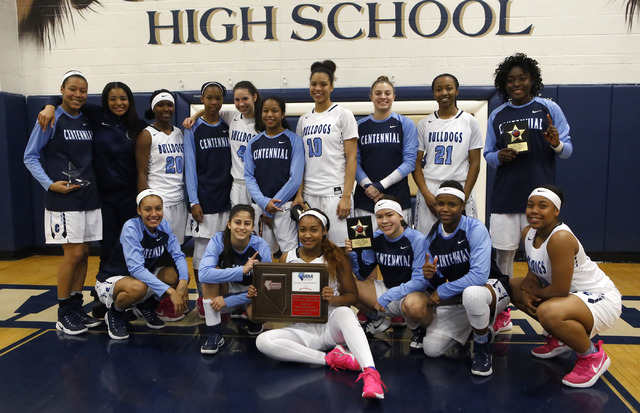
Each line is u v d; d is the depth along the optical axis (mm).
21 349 2770
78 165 3002
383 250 2775
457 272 2619
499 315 2941
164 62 5336
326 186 3074
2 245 5238
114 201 3244
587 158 4840
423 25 5023
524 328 3068
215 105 3260
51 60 5453
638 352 2668
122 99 3119
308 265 2559
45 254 5512
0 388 2287
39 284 4227
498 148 3090
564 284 2307
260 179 3117
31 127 5422
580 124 4816
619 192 4844
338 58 5145
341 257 2631
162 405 2115
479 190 4895
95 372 2459
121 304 2898
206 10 5227
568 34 4867
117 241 3027
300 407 2088
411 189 4945
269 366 2523
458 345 2811
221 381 2348
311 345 2596
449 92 3066
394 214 2648
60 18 5391
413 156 3131
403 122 3152
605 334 2939
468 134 3082
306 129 3137
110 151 3154
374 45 5094
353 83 5156
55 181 2945
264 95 5105
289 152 3111
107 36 5367
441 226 2656
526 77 2939
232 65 5266
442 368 2492
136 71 5375
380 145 3119
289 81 5219
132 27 5332
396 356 2658
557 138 2797
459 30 4988
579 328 2248
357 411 2051
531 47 4930
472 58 5000
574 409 2062
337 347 2525
